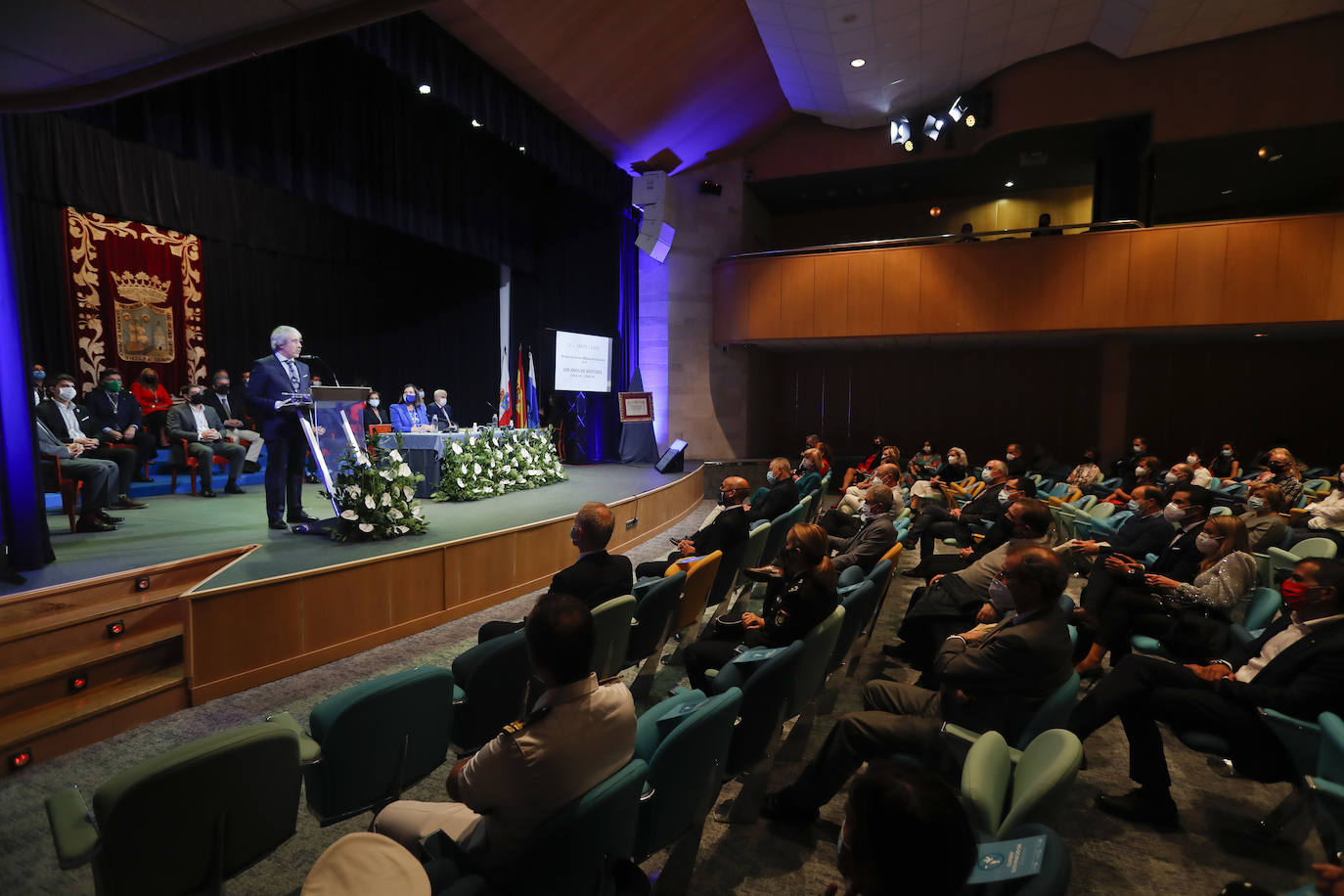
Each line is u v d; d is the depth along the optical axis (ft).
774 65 34.32
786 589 9.37
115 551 13.94
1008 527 15.89
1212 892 7.05
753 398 46.60
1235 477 35.94
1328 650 7.33
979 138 38.55
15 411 11.98
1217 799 8.85
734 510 14.61
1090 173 42.96
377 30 19.42
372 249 41.22
